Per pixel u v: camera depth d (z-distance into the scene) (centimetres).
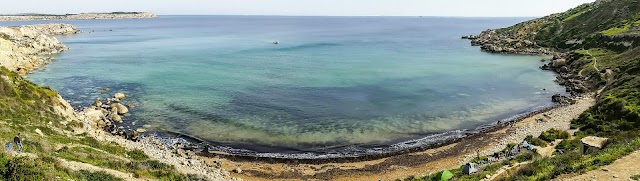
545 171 2375
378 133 4978
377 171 3919
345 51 13838
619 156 2177
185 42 17312
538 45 13838
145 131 5003
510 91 7369
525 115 5688
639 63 6738
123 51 13512
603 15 13300
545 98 6831
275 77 8500
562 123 5012
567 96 6894
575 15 15338
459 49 14588
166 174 2923
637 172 1952
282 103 6278
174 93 6938
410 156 4247
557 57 10644
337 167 4022
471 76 8844
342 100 6494
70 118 4309
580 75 8156
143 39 18938
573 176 2016
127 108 5981
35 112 3872
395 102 6406
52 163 2267
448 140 4688
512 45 14138
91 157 2895
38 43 12769
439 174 3441
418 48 15000
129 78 8319
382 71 9356
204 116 5600
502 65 10575
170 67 9869
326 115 5662
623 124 4156
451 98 6750
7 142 2477
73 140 3456
